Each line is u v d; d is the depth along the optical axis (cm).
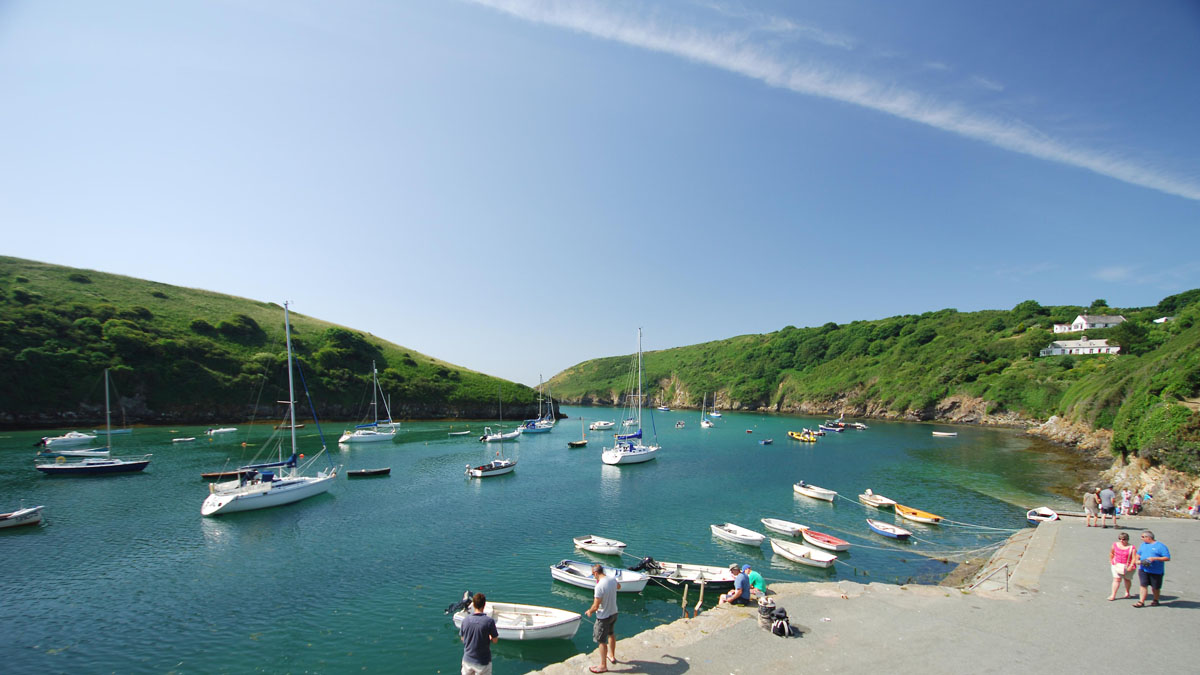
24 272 11038
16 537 3262
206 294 14238
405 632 2039
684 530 3444
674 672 1130
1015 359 12975
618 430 11612
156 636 2011
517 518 3753
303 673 1755
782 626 1321
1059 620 1404
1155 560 1482
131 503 4084
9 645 1944
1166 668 1123
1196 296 13525
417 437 9331
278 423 10712
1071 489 4688
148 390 9638
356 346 13912
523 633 1878
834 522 3684
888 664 1157
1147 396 4375
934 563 2806
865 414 14675
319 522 3631
